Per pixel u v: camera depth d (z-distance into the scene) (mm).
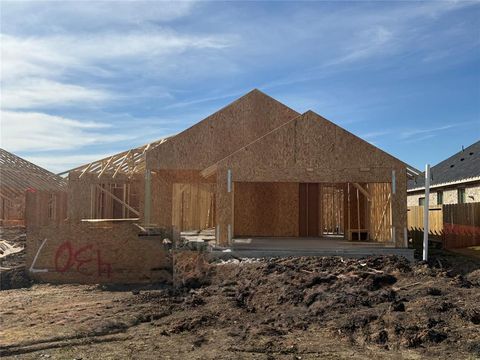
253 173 15719
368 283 10398
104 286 13688
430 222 20078
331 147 15820
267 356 6906
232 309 9742
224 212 15508
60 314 9719
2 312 10055
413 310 8469
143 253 14633
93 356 7000
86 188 21328
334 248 14883
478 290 9484
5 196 24703
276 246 15703
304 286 10688
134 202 23469
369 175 15625
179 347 7426
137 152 22016
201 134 19719
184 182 21000
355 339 7668
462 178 24672
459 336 7285
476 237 19516
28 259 14625
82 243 14672
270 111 20203
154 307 10219
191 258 14211
